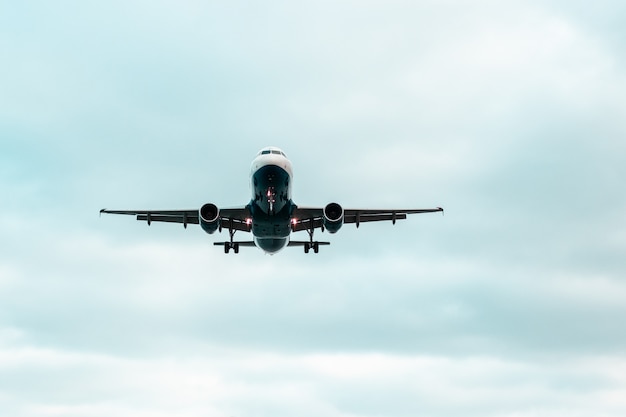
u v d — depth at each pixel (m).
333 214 131.75
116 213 140.75
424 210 140.75
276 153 133.75
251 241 145.88
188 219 143.38
